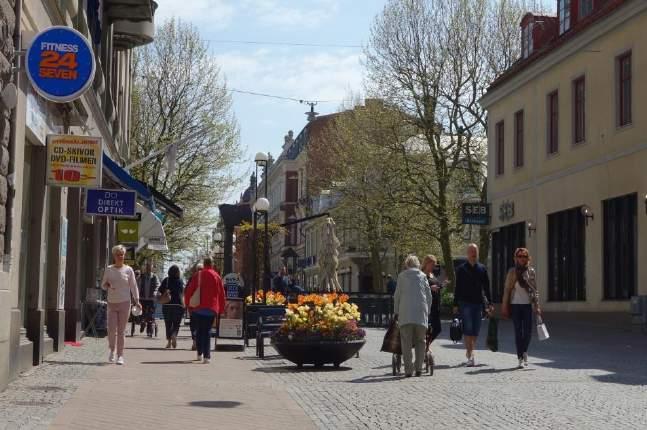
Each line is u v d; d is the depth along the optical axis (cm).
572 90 3244
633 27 2777
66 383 1266
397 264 5831
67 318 2091
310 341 1595
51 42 1222
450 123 4469
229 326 2164
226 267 2962
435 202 4641
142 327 2898
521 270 1598
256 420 967
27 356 1424
